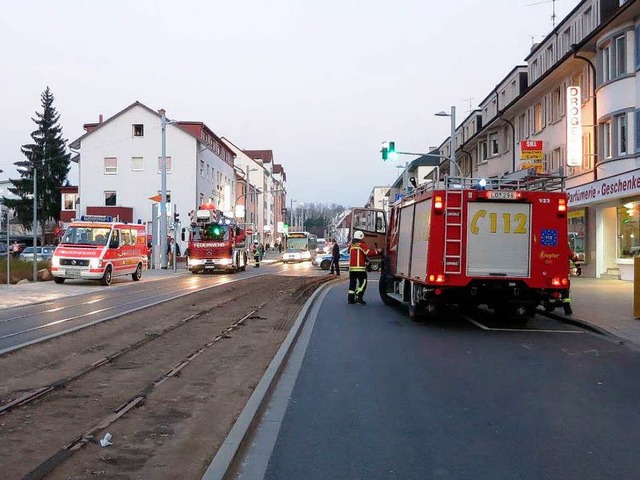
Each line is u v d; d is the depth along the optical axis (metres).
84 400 7.09
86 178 57.00
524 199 12.77
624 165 23.28
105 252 24.69
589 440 5.81
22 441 5.58
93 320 13.81
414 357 9.93
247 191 64.38
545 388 7.87
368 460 5.27
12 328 12.73
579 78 28.38
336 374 8.66
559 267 12.84
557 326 13.65
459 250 12.76
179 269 39.59
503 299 12.93
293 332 11.98
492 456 5.36
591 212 26.89
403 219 15.73
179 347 10.66
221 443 5.56
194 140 56.81
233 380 8.16
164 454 5.27
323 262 41.53
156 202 40.41
